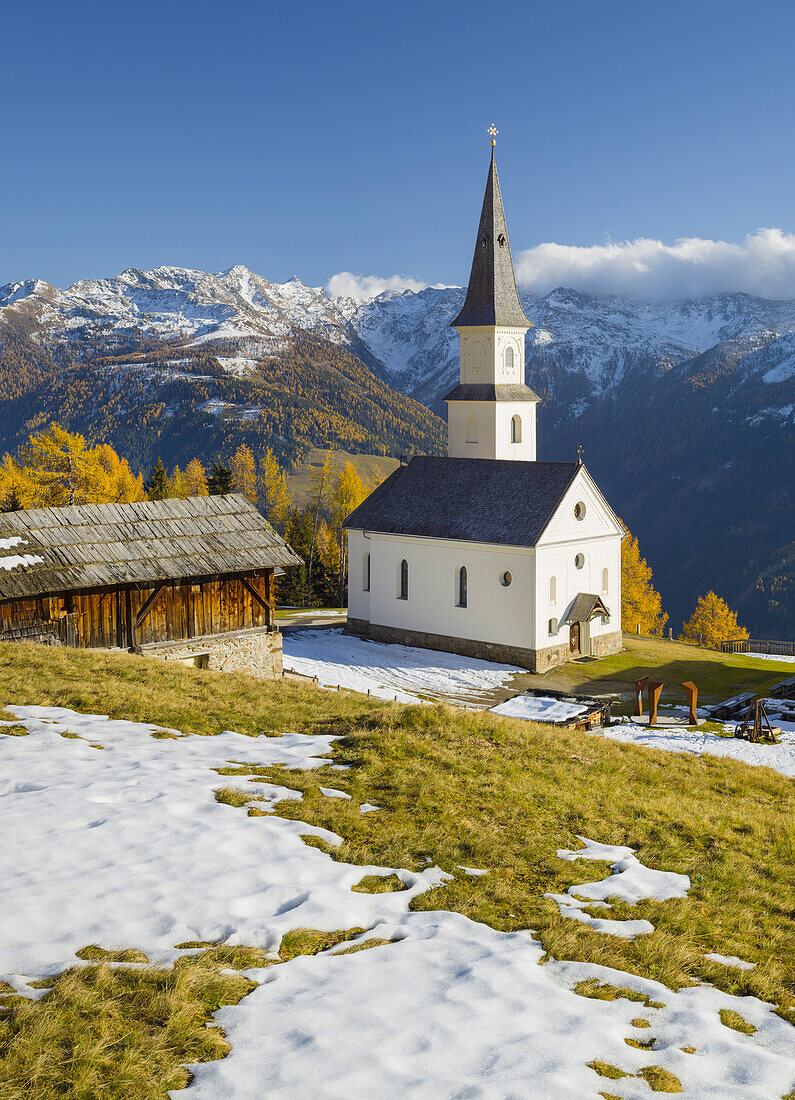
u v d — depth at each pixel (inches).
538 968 454.0
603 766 915.4
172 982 400.8
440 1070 350.9
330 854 572.1
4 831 551.8
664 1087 358.6
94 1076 340.5
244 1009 389.4
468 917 514.6
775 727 1679.4
